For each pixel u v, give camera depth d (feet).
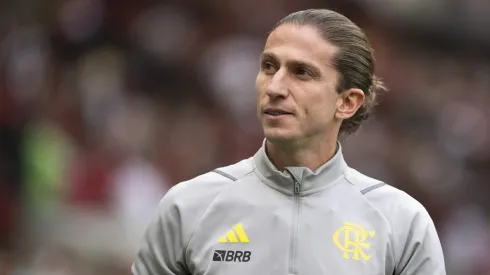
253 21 150.20
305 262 29.76
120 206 98.63
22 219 91.86
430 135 153.89
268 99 29.99
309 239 30.07
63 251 91.15
